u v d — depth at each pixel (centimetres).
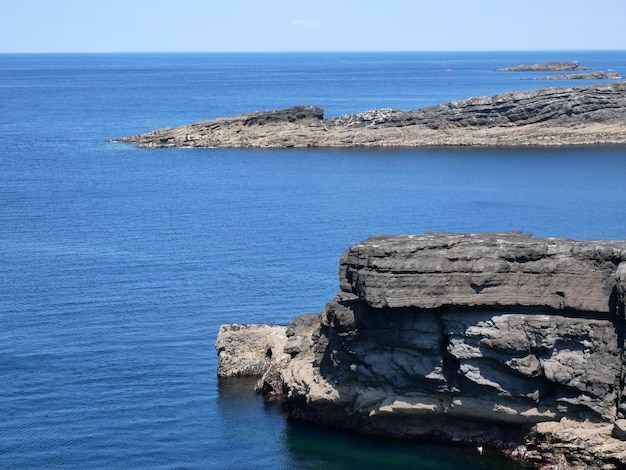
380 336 6038
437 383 6000
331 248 11469
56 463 5991
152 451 6147
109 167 18962
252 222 13162
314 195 15462
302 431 6394
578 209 13788
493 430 6078
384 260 5841
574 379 5684
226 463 6000
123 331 8381
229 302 9200
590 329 5647
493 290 5778
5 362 7612
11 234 12438
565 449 5722
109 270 10469
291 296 9381
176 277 10150
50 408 6775
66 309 9006
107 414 6675
